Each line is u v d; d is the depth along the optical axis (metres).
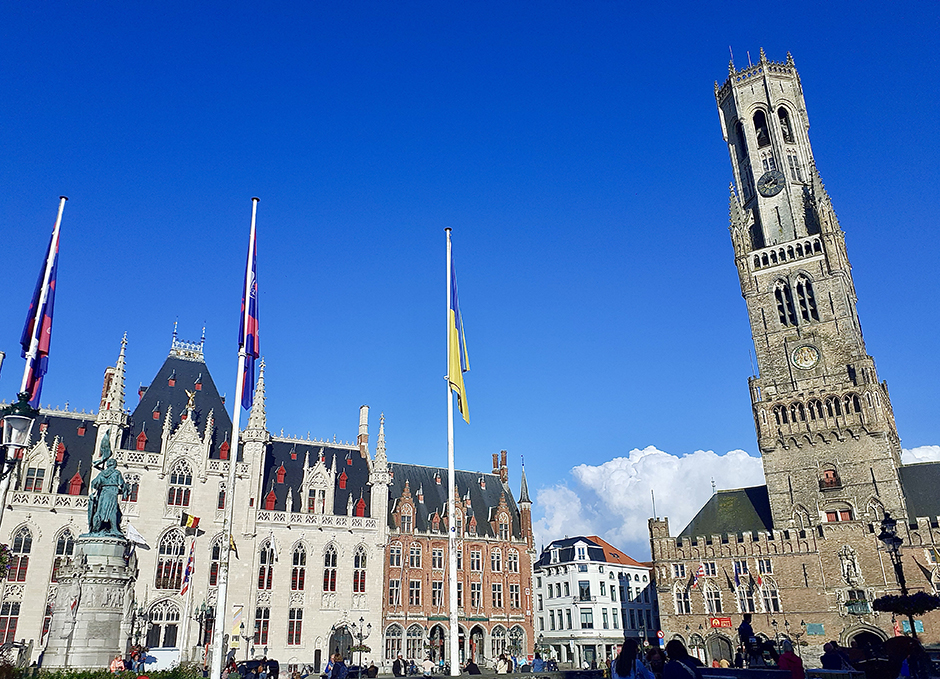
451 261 41.97
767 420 93.25
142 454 78.62
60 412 82.12
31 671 30.34
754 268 102.75
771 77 111.62
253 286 42.62
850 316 95.44
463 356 41.00
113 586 39.97
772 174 106.00
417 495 101.06
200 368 92.50
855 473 86.19
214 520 80.12
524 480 108.69
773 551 87.75
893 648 22.42
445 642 92.50
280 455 92.44
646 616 133.12
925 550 79.19
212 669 35.91
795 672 22.31
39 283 48.09
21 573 70.06
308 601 82.69
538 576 134.38
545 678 33.50
